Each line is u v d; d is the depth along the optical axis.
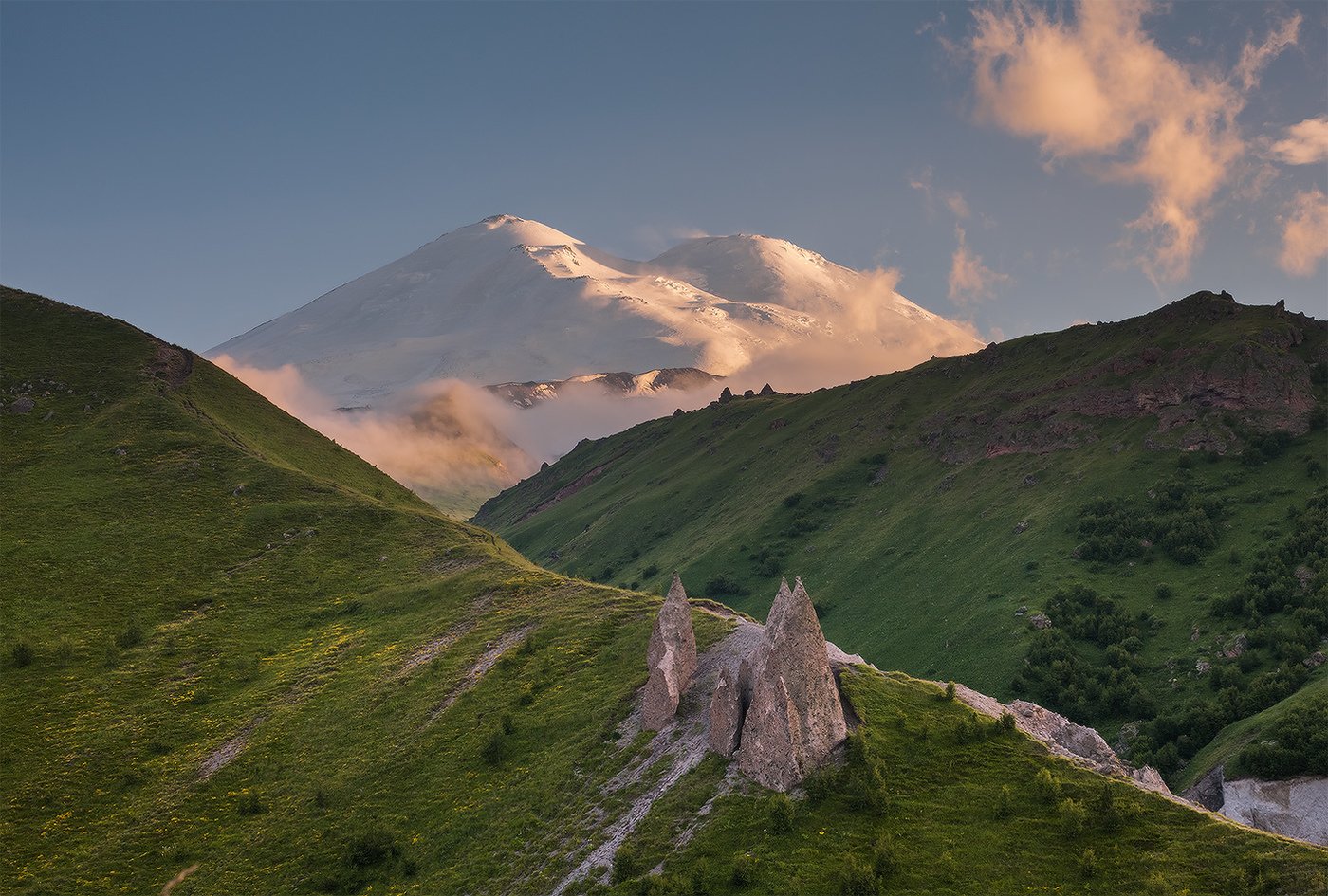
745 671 81.62
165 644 127.69
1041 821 66.31
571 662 104.69
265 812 92.94
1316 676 148.25
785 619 76.94
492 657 111.75
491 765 90.25
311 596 141.62
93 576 144.38
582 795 80.31
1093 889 59.97
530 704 98.56
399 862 81.06
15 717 110.31
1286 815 119.19
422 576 143.62
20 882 85.25
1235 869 58.84
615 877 68.62
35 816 94.56
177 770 101.31
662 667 86.88
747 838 68.38
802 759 73.00
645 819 73.44
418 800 88.25
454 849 80.38
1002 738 74.94
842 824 67.81
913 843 65.56
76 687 117.06
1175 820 64.44
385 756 97.12
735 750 77.12
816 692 75.69
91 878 85.38
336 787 93.88
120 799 97.06
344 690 112.31
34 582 141.38
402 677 112.38
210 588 143.25
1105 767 76.44
